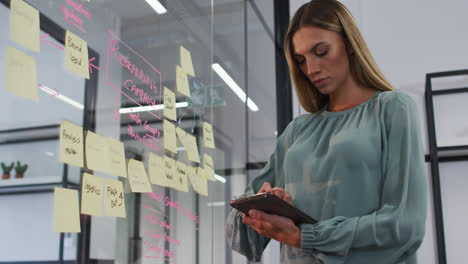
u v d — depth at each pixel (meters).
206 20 1.71
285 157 1.19
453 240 3.17
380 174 1.01
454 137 3.30
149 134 1.17
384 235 0.90
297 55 1.17
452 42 3.49
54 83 0.82
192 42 1.56
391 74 3.55
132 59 1.12
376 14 3.64
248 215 1.05
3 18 0.72
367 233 0.91
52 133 0.80
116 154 1.00
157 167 1.19
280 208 0.96
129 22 1.13
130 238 1.04
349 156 1.02
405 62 3.54
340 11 1.10
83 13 0.93
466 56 3.45
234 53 2.05
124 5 1.11
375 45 3.61
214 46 1.79
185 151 1.39
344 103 1.17
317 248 0.95
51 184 0.78
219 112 1.79
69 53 0.87
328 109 1.22
